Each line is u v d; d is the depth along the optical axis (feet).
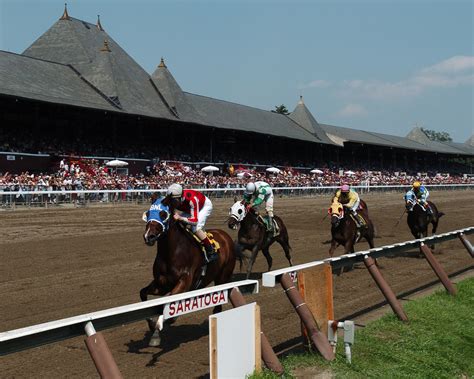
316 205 93.71
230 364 14.16
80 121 113.50
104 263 36.58
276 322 23.24
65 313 24.06
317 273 18.80
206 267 21.24
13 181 80.53
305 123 187.73
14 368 17.40
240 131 144.15
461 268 38.45
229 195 108.99
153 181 104.12
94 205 81.66
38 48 144.05
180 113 138.62
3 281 30.42
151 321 18.47
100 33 157.07
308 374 16.94
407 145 229.86
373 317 24.36
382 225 68.49
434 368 18.49
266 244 31.65
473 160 280.72
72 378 16.62
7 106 101.14
